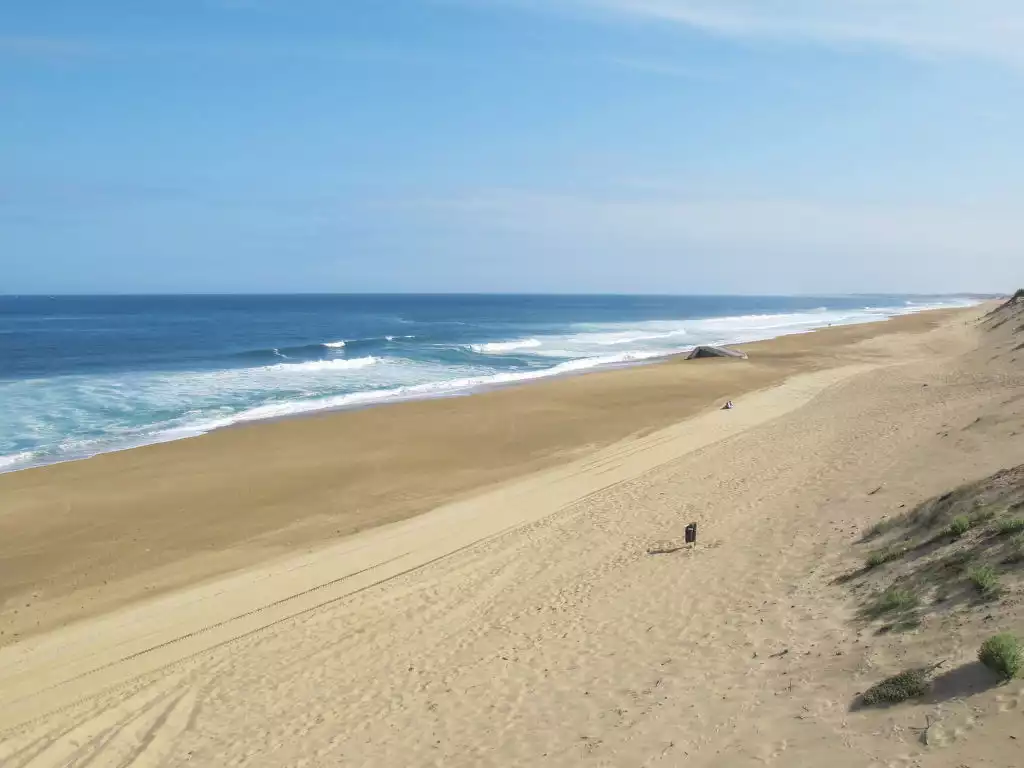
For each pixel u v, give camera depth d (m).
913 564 8.50
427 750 7.21
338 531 15.24
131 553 14.27
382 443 22.64
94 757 7.83
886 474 13.62
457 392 33.06
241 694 8.95
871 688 5.95
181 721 8.44
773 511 13.33
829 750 5.28
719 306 181.75
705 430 22.75
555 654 8.98
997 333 42.03
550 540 13.55
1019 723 4.66
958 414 17.20
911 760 4.78
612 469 18.80
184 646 10.35
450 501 16.98
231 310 140.38
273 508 16.80
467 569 12.50
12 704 9.01
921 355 43.31
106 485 18.55
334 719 8.14
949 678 5.57
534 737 7.04
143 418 27.17
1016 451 12.16
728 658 7.78
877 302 196.38
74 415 27.66
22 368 42.47
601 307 171.50
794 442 18.83
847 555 10.11
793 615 8.50
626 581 11.07
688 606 9.73
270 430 24.53
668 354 50.94
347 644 10.07
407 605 11.22
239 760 7.53
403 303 198.75
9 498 17.55
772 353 45.72
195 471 19.75
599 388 32.12
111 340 65.69
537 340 63.97
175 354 51.56
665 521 13.89
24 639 10.84
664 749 6.15
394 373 40.34
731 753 5.72
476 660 9.16
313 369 42.00
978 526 8.53
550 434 23.50
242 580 12.73
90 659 10.08
